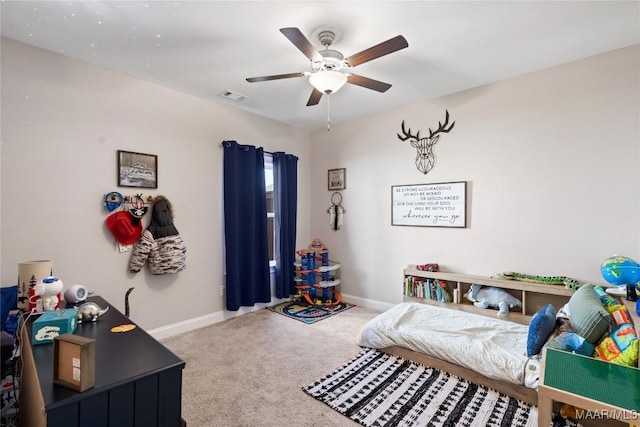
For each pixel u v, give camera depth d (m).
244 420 1.89
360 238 4.21
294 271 4.42
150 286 3.04
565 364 1.67
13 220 2.29
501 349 2.22
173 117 3.20
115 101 2.79
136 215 2.89
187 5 1.89
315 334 3.20
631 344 1.65
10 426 1.53
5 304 2.11
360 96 3.46
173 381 1.16
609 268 2.33
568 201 2.76
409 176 3.74
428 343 2.42
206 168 3.48
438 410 1.94
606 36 2.31
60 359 1.02
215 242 3.58
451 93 3.39
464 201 3.33
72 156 2.56
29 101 2.35
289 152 4.46
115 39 2.27
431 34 2.24
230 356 2.71
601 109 2.59
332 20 2.06
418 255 3.68
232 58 2.56
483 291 3.13
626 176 2.50
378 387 2.20
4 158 2.25
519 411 1.92
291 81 3.01
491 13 2.01
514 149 3.02
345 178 4.34
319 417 1.91
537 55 2.59
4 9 1.91
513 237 3.04
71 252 2.56
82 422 0.96
